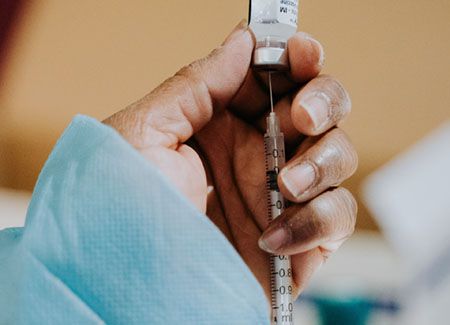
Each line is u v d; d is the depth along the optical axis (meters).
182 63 1.79
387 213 1.72
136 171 0.55
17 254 0.57
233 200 0.96
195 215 0.54
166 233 0.54
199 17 1.81
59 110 1.74
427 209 1.69
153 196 0.54
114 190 0.55
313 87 0.78
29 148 1.71
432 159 1.78
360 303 1.64
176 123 0.85
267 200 0.90
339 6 1.88
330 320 1.62
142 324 0.54
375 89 1.88
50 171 0.62
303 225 0.76
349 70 1.88
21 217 1.65
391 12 1.91
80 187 0.56
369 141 1.85
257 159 0.96
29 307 0.52
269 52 0.83
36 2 1.77
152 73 1.78
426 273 1.65
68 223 0.55
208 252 0.54
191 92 0.86
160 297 0.54
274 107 0.94
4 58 1.73
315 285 1.66
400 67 1.89
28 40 1.75
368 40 1.89
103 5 1.79
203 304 0.54
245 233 0.95
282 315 0.84
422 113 1.88
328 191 0.80
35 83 1.74
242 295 0.56
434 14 1.91
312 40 0.82
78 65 1.77
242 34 0.86
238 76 0.88
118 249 0.54
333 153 0.77
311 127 0.76
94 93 1.76
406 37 1.90
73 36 1.77
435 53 1.90
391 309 1.63
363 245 1.72
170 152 0.82
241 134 0.97
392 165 1.81
